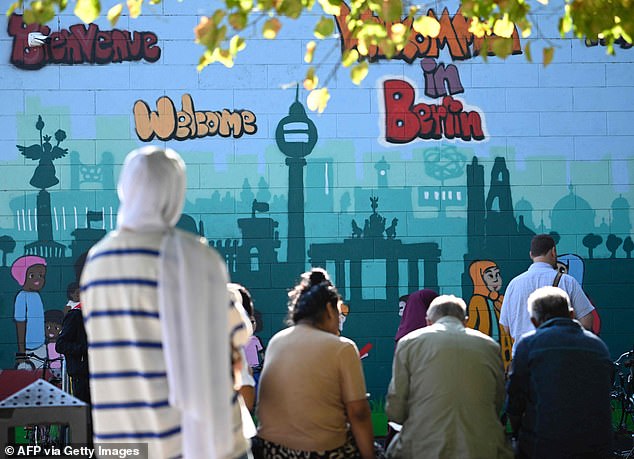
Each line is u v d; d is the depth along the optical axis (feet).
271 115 43.42
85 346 31.94
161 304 14.47
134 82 43.29
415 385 23.03
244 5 20.25
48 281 42.42
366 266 43.19
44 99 43.04
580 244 43.73
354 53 22.26
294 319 22.91
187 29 43.52
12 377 40.83
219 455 14.47
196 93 43.37
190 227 42.96
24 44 43.16
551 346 22.74
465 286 43.32
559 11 43.98
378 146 43.57
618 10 20.80
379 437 41.83
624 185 43.93
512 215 43.65
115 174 43.04
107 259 14.83
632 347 43.27
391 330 42.96
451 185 43.57
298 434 21.45
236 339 16.30
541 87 44.01
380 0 20.77
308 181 43.29
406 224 43.39
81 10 20.07
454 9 44.04
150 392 14.58
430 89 43.80
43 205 42.70
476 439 22.36
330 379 21.57
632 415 39.29
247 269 42.96
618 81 44.16
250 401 23.15
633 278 43.65
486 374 22.84
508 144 43.88
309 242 43.16
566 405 22.36
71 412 21.15
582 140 43.98
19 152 42.88
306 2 20.94
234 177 43.19
